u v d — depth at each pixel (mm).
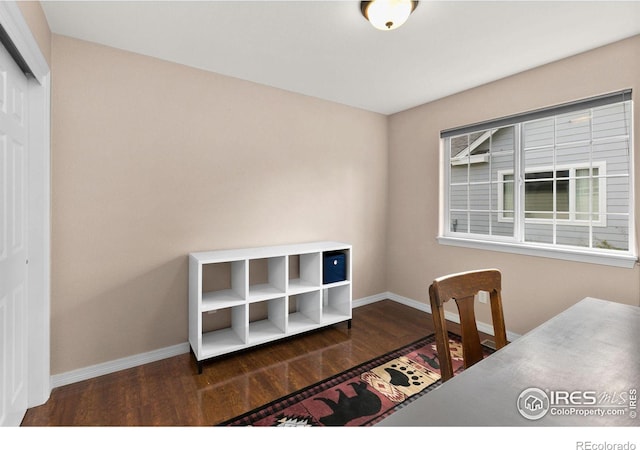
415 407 737
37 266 1854
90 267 2150
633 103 2068
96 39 2092
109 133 2189
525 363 936
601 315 1307
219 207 2662
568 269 2400
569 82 2336
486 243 2871
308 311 3010
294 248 2830
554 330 1166
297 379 2158
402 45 2182
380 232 3814
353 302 3602
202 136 2562
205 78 2566
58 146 2021
